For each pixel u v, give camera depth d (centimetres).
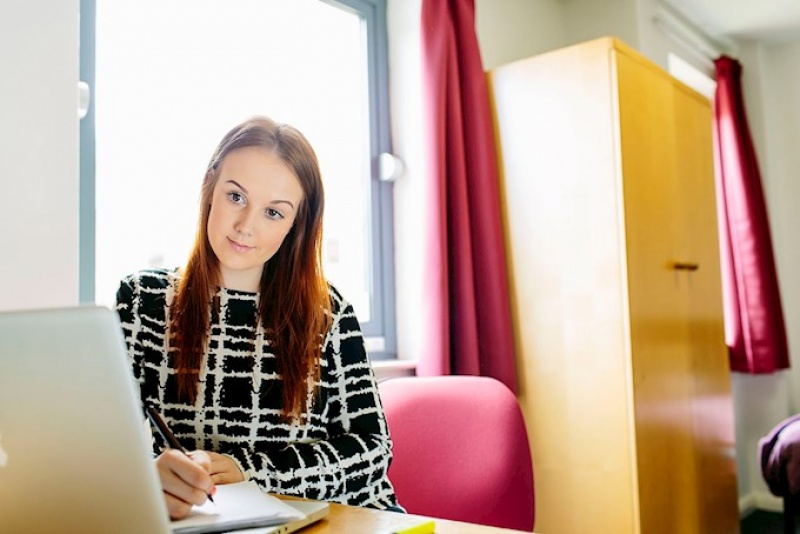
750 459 368
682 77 359
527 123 222
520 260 221
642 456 197
